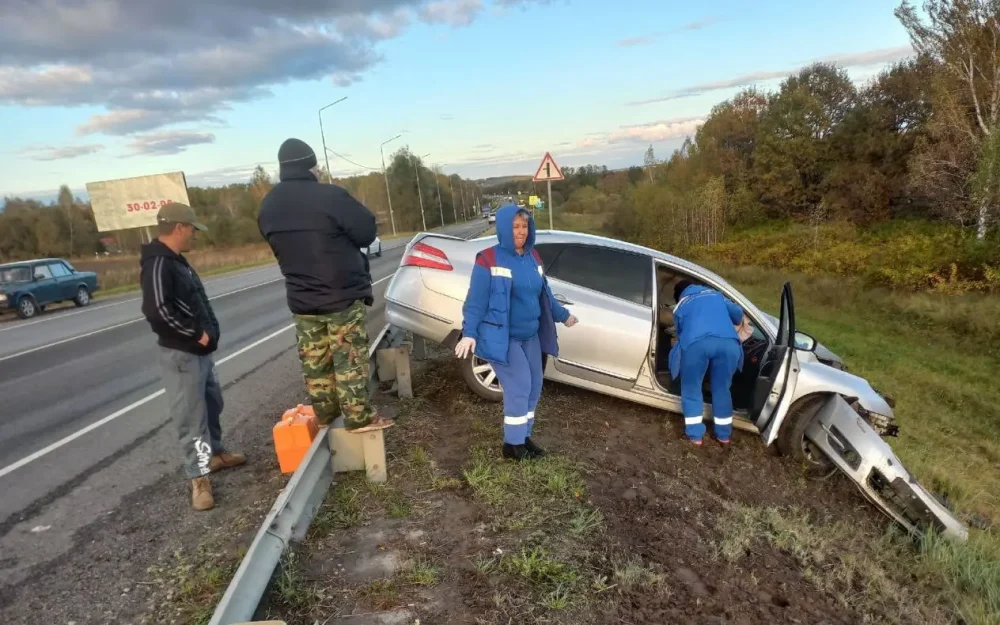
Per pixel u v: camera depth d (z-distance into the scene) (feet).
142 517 12.00
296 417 13.39
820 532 13.32
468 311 12.35
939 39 75.05
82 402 20.84
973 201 63.67
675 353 16.39
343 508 11.27
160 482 13.75
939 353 41.96
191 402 11.73
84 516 12.17
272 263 104.47
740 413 17.47
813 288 66.23
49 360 28.89
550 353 13.94
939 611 11.64
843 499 15.71
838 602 10.95
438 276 17.61
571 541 10.61
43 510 12.53
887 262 64.23
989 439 27.81
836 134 120.98
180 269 11.50
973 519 17.58
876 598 11.34
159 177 79.30
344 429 12.32
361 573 9.45
